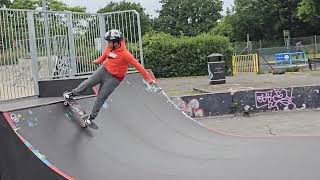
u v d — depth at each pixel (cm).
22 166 543
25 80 934
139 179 582
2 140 560
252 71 2653
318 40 4462
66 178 523
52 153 569
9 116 564
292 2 5922
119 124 774
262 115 1327
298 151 718
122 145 703
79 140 638
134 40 1240
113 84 681
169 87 1983
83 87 679
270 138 854
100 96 677
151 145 752
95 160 611
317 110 1352
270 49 3588
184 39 2806
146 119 856
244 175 593
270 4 6094
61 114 659
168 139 810
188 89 1822
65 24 1099
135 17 1230
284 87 1379
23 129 569
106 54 684
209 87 1698
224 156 711
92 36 1198
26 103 838
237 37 6638
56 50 1064
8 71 889
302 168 611
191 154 729
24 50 934
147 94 966
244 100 1362
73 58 1116
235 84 1767
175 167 645
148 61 2805
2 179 550
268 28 6288
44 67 1020
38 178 534
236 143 818
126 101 872
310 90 1380
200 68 2788
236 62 2731
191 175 605
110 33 674
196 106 1340
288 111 1369
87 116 704
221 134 909
